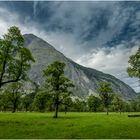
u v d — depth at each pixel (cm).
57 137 3344
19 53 5138
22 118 7138
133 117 8431
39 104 8525
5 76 5150
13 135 3453
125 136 3441
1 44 5038
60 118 7506
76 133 3719
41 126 4672
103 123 5459
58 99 7962
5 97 5781
